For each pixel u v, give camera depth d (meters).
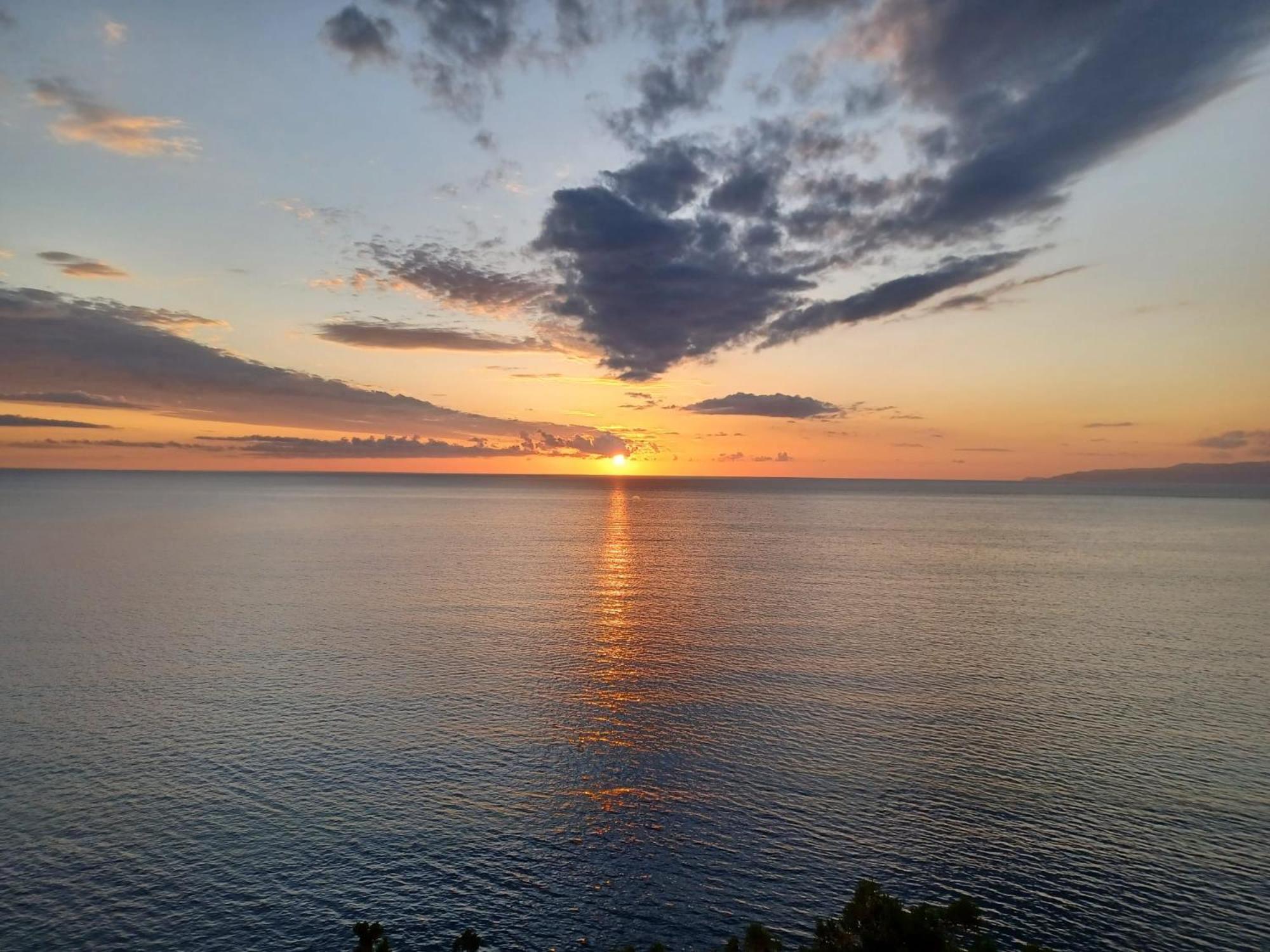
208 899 24.14
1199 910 23.88
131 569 89.31
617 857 26.70
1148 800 30.77
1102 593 79.25
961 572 94.44
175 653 50.91
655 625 61.59
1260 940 22.52
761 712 40.38
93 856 26.22
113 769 32.72
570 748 35.53
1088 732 37.78
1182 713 40.62
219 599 70.81
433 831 28.17
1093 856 26.73
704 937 22.81
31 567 90.00
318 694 42.56
